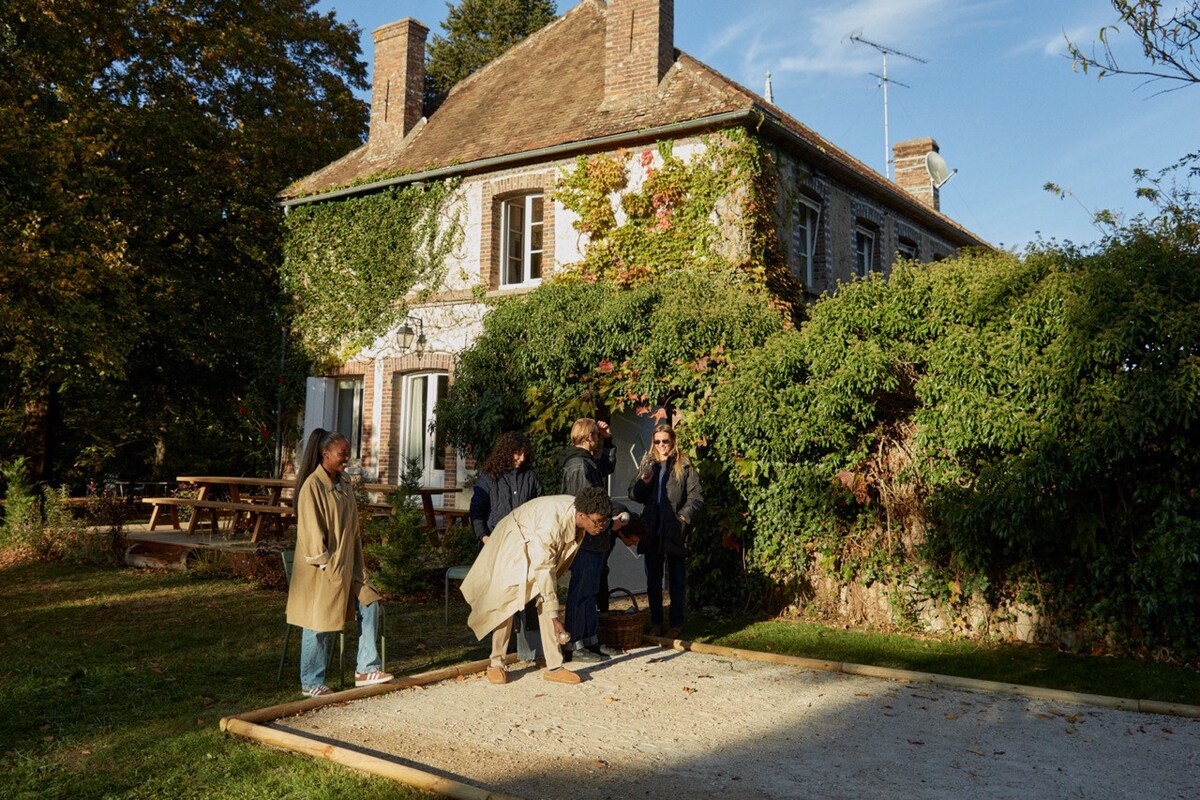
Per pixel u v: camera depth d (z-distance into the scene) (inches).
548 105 598.9
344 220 640.4
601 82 586.6
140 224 695.7
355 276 632.4
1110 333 257.6
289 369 663.8
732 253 477.4
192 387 835.4
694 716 211.8
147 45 705.6
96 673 258.2
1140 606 272.8
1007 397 287.4
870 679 254.2
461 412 463.8
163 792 163.6
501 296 558.6
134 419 985.5
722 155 485.1
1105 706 226.8
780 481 342.3
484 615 242.7
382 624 247.6
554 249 544.7
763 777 169.3
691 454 371.2
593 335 417.4
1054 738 198.1
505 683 242.7
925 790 163.2
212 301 772.6
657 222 502.3
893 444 327.9
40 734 202.2
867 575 331.9
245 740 193.0
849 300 326.6
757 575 355.6
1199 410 252.1
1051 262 289.3
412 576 392.5
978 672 265.4
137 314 636.1
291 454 665.0
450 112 677.9
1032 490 277.7
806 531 344.2
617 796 158.1
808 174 546.3
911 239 691.4
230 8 774.5
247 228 780.6
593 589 271.6
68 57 621.0
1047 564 299.3
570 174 535.2
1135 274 269.4
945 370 300.4
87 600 389.1
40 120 592.7
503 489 267.4
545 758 179.3
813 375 332.5
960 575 314.7
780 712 216.5
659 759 179.5
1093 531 282.2
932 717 214.1
